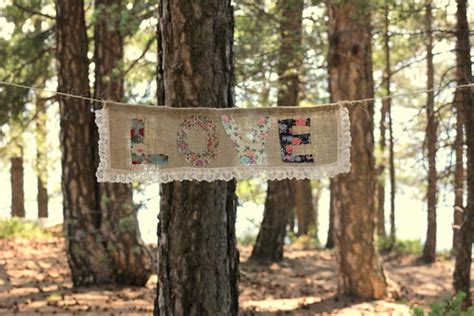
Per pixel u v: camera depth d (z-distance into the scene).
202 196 4.88
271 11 11.19
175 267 4.91
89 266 10.07
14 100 11.27
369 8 8.38
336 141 4.37
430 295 11.89
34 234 16.27
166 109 4.29
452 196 11.90
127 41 11.13
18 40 11.16
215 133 4.34
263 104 11.04
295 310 9.14
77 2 9.95
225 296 5.00
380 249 17.45
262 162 4.36
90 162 10.07
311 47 10.78
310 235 20.09
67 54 9.90
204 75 4.84
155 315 5.12
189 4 4.81
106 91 9.73
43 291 9.71
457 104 8.63
